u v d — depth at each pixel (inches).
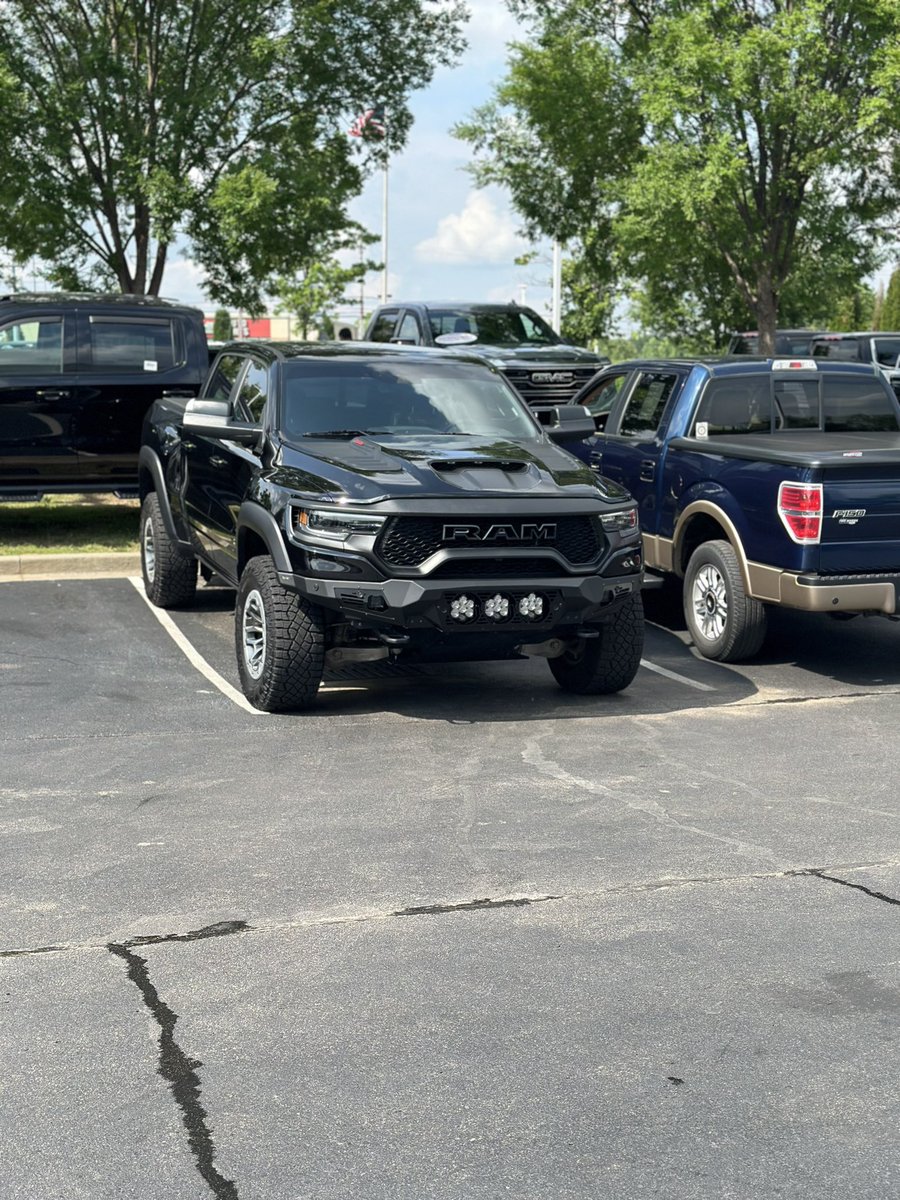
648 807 267.0
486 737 321.1
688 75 900.0
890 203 1029.8
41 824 256.1
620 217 1007.6
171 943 201.5
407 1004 181.9
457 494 322.0
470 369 394.3
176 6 812.6
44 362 557.0
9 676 379.6
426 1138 149.6
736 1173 142.9
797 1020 177.2
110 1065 165.6
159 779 285.9
